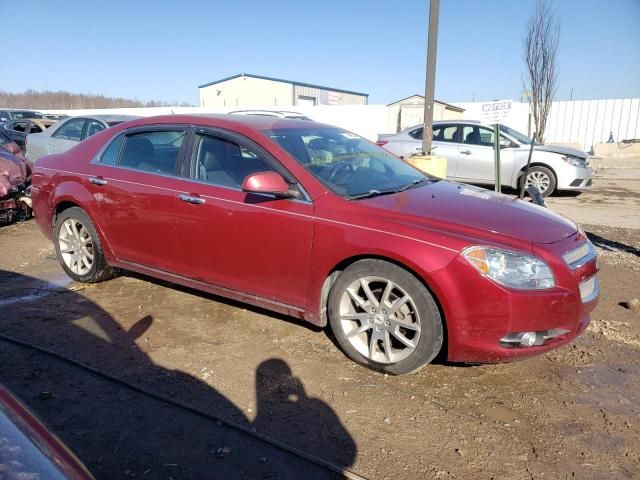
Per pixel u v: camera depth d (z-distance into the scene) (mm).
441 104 25984
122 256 4637
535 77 20141
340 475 2518
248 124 4102
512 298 3027
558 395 3244
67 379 3361
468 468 2584
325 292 3609
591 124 25766
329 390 3262
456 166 11508
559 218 3775
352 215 3420
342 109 27438
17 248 6516
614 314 4543
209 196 3945
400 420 2965
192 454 2658
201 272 4117
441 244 3123
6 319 4254
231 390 3246
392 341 3518
